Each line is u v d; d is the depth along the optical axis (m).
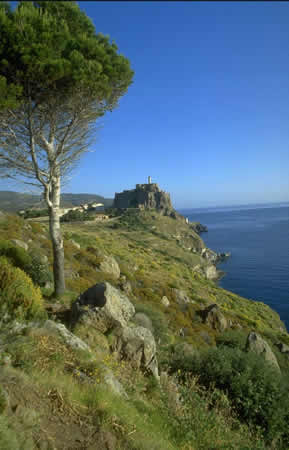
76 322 7.17
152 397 5.48
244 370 6.67
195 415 4.67
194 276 52.47
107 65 8.62
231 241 136.50
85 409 3.50
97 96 8.68
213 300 35.38
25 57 6.87
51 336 5.03
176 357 7.90
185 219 195.00
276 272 72.19
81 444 2.93
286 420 5.80
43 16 7.48
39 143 9.30
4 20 6.88
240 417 5.77
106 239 64.38
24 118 8.40
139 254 55.28
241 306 39.25
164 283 30.25
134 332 7.18
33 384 3.48
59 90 8.15
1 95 7.15
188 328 16.56
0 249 11.48
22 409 2.93
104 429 3.25
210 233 182.88
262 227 194.25
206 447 4.15
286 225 194.00
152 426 4.04
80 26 9.16
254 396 5.96
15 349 4.09
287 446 5.54
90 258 20.83
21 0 7.84
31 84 7.74
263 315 37.97
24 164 9.23
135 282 23.14
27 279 7.29
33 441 2.68
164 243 91.19
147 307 13.12
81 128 10.07
